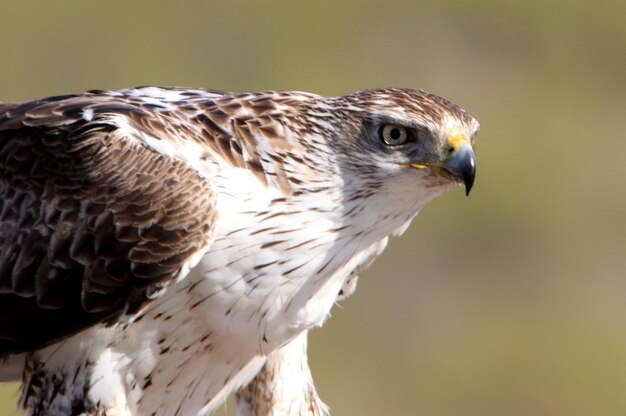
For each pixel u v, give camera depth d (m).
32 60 20.28
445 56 21.73
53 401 8.74
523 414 18.38
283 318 8.84
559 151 20.78
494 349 18.50
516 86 21.77
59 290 8.60
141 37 20.59
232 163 8.63
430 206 19.16
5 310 8.67
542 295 19.47
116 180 8.55
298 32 21.06
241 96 8.89
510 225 19.67
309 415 9.72
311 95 8.99
